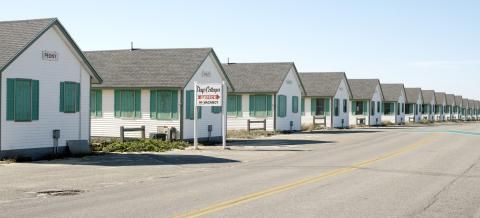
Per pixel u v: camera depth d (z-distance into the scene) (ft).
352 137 136.36
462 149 96.02
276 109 157.07
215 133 125.90
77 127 90.02
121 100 120.88
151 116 117.60
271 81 158.30
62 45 86.89
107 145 97.14
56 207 39.68
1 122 76.28
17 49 77.82
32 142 81.30
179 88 114.01
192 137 117.80
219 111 127.54
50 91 84.69
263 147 103.19
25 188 49.98
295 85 172.14
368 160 76.02
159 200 42.63
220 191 47.42
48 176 59.16
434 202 42.01
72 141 87.20
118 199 43.27
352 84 241.96
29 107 80.69
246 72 163.73
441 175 59.06
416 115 305.94
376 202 41.86
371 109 239.09
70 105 88.43
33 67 81.56
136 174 61.11
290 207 39.52
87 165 70.95
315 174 59.88
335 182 53.26
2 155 76.64
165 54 125.80
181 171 64.18
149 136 111.75
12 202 42.19
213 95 97.76
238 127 159.43
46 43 83.92
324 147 103.04
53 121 85.20
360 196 44.70
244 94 158.81
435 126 236.63
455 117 410.31
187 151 93.40
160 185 51.80
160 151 93.40
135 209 38.60
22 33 82.23
